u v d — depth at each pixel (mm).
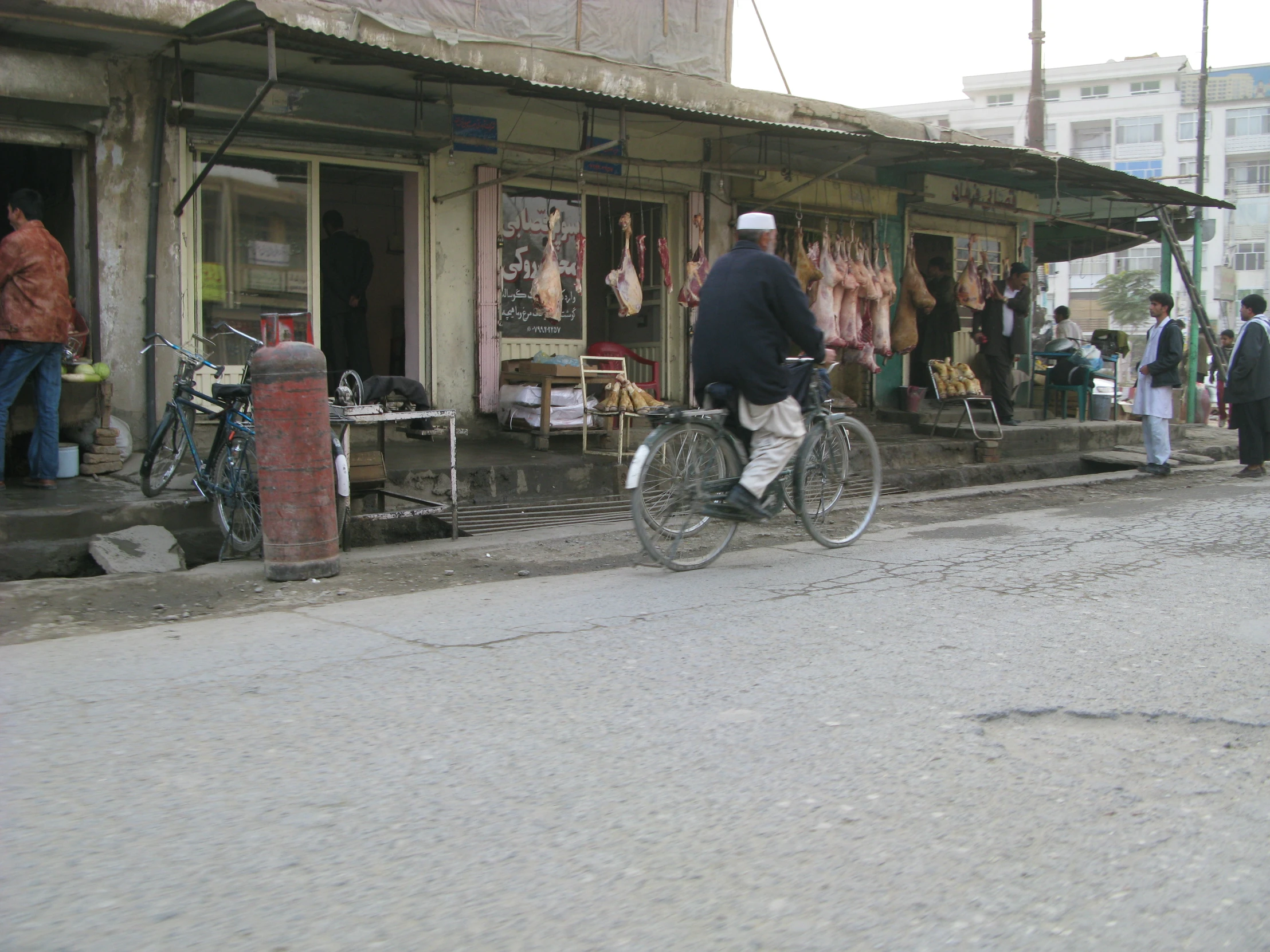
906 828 2639
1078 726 3365
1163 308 10812
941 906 2275
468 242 9859
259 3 7652
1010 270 12867
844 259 11180
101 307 7941
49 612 5117
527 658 4094
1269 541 6746
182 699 3629
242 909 2254
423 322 9672
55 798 2803
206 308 8586
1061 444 12664
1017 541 6809
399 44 8484
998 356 12766
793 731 3281
